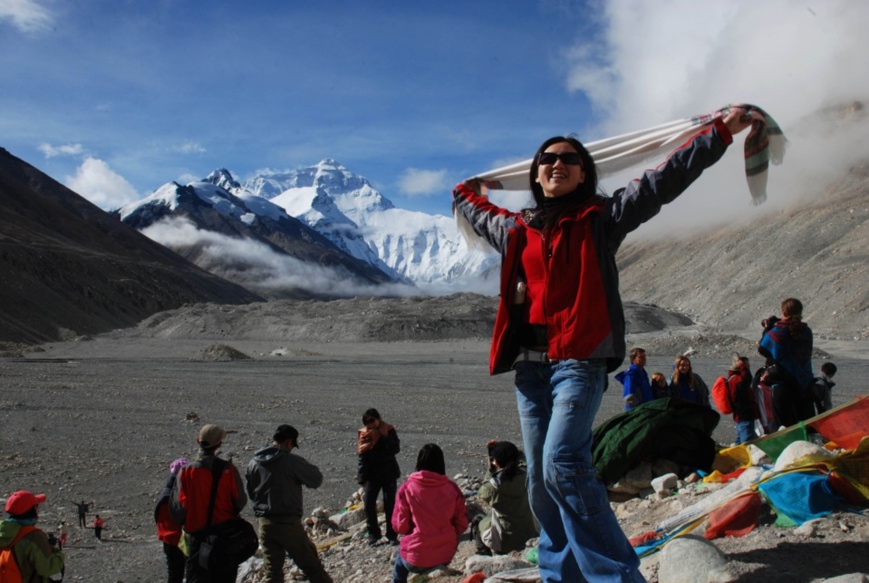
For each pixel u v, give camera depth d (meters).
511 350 3.48
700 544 3.93
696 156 3.09
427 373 40.09
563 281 3.21
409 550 5.76
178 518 6.02
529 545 5.96
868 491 4.51
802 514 4.48
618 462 6.64
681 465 6.72
